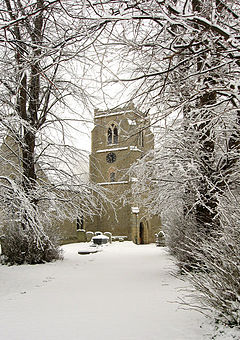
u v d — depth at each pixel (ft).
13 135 34.27
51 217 53.01
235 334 13.19
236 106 16.99
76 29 14.57
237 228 15.70
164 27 15.15
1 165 41.06
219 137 30.71
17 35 23.34
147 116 20.77
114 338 14.82
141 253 73.82
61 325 17.16
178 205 41.04
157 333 15.21
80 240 119.85
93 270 42.22
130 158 130.82
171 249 49.03
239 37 14.69
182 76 22.20
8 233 48.70
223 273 15.44
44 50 17.52
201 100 26.13
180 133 29.81
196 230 32.24
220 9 18.37
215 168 30.60
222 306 14.87
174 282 29.78
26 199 31.99
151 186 40.34
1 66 28.94
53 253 51.16
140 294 24.97
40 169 52.80
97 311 19.99
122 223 136.67
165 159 32.40
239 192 29.76
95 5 14.64
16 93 30.19
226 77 20.33
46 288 29.27
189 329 15.51
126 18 13.28
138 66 22.12
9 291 28.25
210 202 30.50
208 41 16.69
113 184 135.23
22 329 16.57
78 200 52.37
